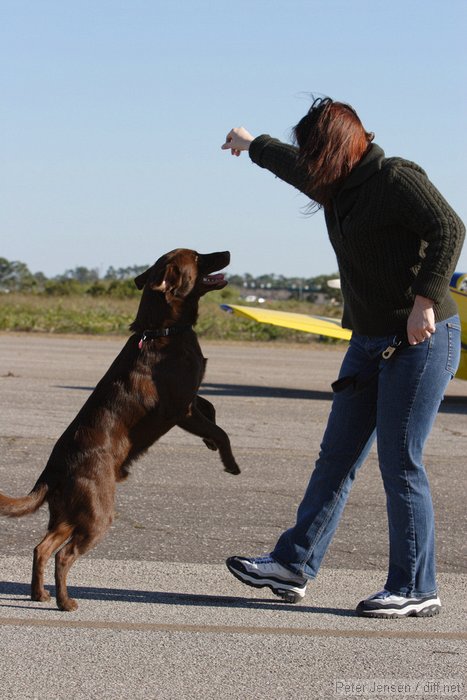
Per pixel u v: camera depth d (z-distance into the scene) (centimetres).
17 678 337
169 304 471
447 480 751
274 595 455
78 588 452
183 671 349
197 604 434
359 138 407
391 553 432
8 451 784
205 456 800
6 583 456
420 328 400
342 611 433
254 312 1433
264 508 627
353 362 439
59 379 1343
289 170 440
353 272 420
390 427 422
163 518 589
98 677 340
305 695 329
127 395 455
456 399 1380
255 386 1386
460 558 531
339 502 443
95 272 8288
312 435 942
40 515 589
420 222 392
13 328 2644
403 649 381
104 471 440
